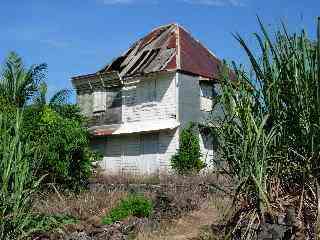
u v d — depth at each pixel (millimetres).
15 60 26766
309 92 6098
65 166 15812
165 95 30172
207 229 9758
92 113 34500
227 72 6828
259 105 6496
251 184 6242
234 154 6445
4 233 7297
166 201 13781
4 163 7434
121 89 32938
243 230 6273
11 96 25391
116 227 11445
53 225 8828
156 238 10938
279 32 6445
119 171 27969
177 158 28234
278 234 5941
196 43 33281
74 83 35781
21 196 7480
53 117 16750
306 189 6223
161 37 34125
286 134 6266
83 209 12781
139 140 31344
